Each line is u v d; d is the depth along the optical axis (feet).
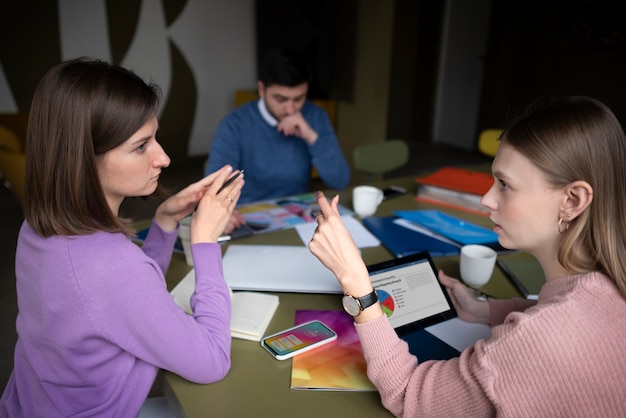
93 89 2.21
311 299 3.51
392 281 3.31
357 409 2.47
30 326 2.54
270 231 4.71
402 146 8.18
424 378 2.33
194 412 2.41
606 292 2.13
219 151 6.46
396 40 18.63
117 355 2.48
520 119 2.35
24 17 12.32
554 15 15.44
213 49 15.11
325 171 6.31
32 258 2.42
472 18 17.81
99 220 2.40
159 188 3.27
